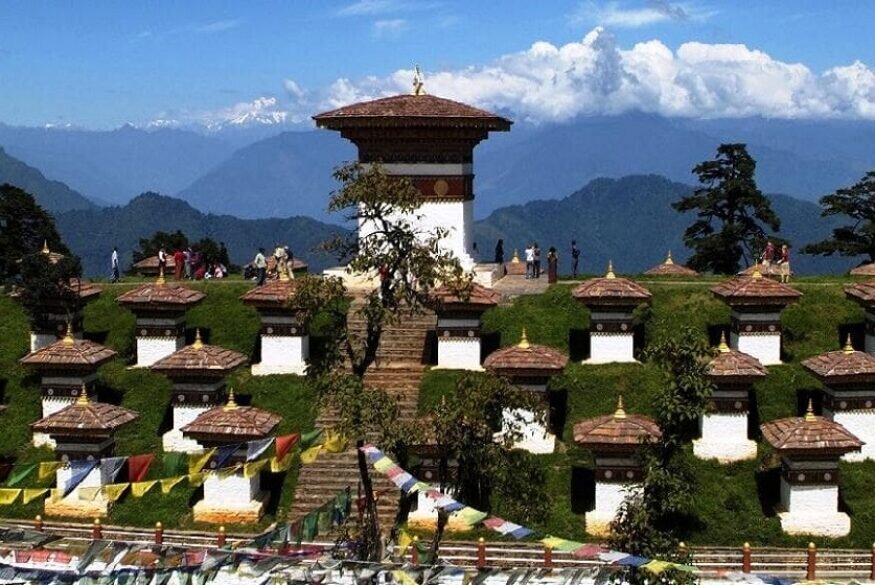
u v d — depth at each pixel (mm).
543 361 44406
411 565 25859
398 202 33312
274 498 42719
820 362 44969
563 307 54125
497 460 32281
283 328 50125
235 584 31203
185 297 51469
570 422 46438
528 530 25172
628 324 49250
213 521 41156
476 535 39312
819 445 39562
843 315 52375
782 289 48812
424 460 40219
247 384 49375
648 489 30078
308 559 28359
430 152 58031
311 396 47938
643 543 27906
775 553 37969
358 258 33219
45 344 51938
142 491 29000
